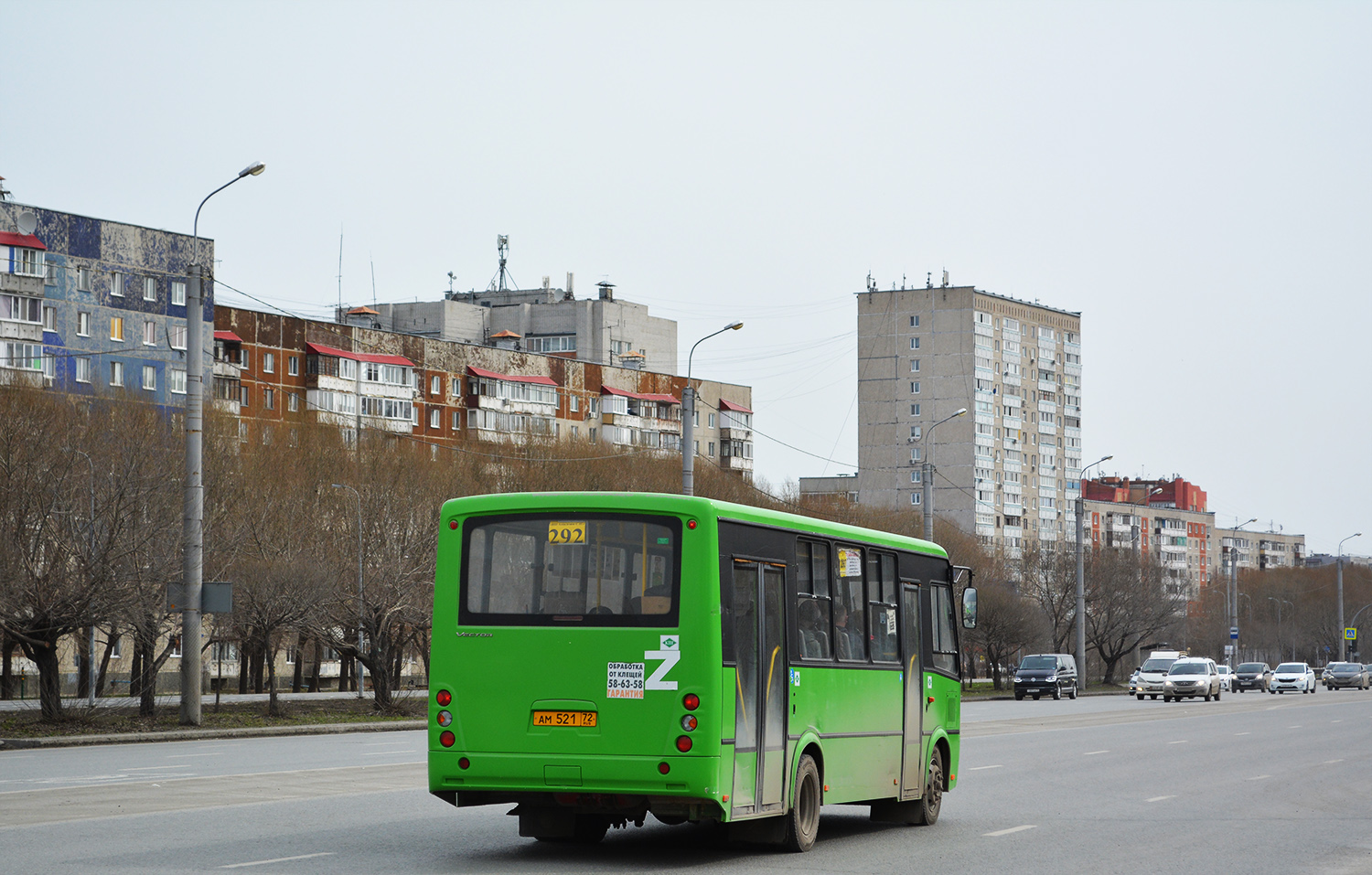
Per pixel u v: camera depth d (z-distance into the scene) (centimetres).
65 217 7450
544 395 10438
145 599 3453
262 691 6581
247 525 4181
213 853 1302
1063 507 15825
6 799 1727
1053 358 15700
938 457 14362
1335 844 1564
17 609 3272
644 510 1334
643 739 1303
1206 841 1580
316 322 9012
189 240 8031
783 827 1437
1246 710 5509
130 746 2944
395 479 4962
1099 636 9750
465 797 1362
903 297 14588
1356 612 15988
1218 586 15950
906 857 1426
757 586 1394
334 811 1672
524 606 1348
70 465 3394
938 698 1816
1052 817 1817
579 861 1341
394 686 5666
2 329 6988
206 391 7375
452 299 13300
